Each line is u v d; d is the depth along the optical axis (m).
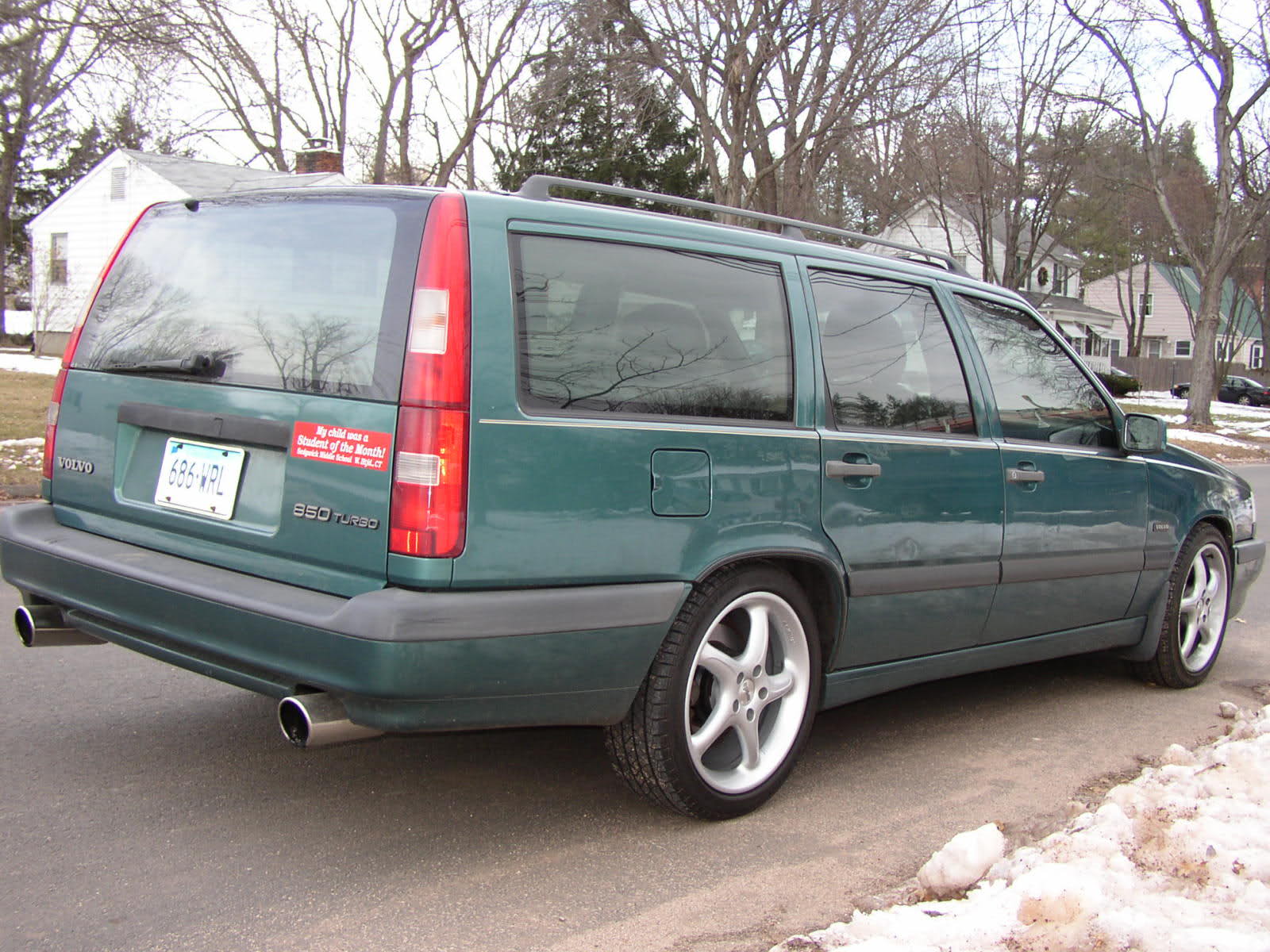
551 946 2.72
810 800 3.77
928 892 3.04
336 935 2.74
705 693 3.53
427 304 2.90
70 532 3.71
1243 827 3.19
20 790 3.56
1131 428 4.90
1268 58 28.69
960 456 4.15
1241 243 31.06
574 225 3.22
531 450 2.96
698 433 3.32
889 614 3.94
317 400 3.04
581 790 3.77
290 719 2.92
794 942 2.66
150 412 3.50
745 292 3.62
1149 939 2.52
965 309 4.50
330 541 2.98
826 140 20.22
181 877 3.02
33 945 2.64
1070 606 4.74
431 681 2.81
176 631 3.18
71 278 35.72
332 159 31.02
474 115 31.50
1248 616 7.22
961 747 4.39
